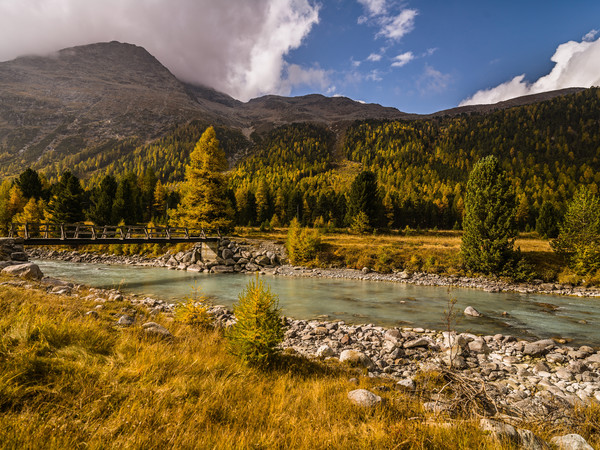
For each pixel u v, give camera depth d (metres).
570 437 4.21
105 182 63.78
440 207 94.19
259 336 6.97
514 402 7.11
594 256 25.16
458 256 30.08
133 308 11.12
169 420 3.52
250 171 185.88
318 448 3.44
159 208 77.94
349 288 23.59
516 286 25.02
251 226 75.19
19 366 3.87
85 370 4.33
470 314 16.52
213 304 17.06
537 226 53.00
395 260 31.70
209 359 6.23
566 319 15.95
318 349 9.97
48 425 2.92
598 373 9.37
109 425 3.19
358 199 54.62
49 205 53.53
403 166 178.38
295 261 34.34
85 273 26.03
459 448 3.58
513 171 156.38
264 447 3.35
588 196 26.67
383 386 6.81
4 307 6.83
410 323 14.73
